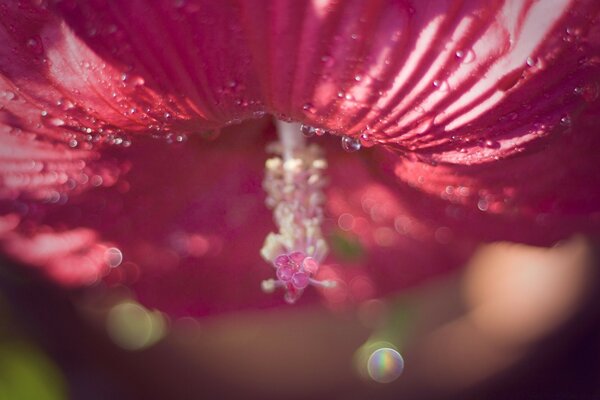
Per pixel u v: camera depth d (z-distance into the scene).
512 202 0.27
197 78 0.22
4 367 0.33
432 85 0.22
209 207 0.30
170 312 0.32
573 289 0.39
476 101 0.22
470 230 0.30
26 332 0.35
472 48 0.22
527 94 0.22
